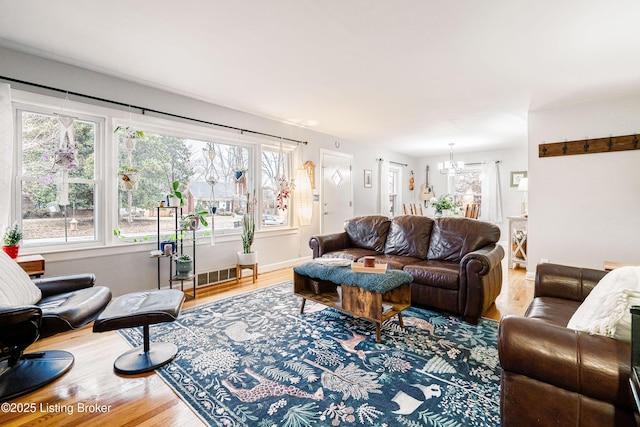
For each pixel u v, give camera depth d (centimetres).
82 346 217
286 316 275
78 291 211
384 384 173
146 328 202
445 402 157
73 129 271
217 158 392
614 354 99
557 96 346
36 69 255
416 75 291
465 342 225
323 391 167
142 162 328
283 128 468
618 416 96
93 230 295
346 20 202
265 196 450
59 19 203
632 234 346
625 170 347
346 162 600
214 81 308
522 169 686
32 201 262
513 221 490
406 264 315
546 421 108
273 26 210
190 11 193
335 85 317
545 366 106
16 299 176
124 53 251
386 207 711
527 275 413
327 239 395
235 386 171
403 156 779
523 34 217
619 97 348
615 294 111
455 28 210
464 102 369
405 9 189
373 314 223
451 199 665
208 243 375
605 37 220
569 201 379
